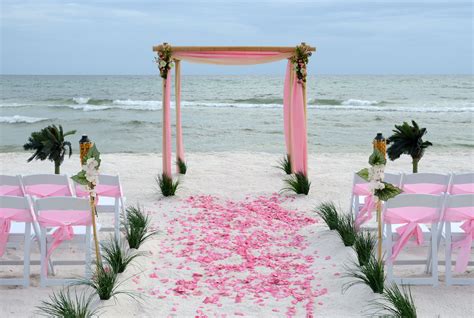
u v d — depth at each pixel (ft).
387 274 18.31
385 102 127.34
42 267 18.44
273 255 22.40
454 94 166.30
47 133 29.99
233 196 32.78
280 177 37.96
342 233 22.26
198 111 106.83
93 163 17.89
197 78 336.70
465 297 17.42
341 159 46.93
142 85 252.62
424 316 16.05
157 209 29.58
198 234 25.26
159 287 18.79
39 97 165.89
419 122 85.51
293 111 34.99
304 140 34.99
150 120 89.61
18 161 45.01
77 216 18.38
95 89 218.18
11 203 18.10
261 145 61.46
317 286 18.90
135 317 16.44
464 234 18.79
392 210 18.17
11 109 110.83
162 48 32.89
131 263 20.45
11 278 18.61
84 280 18.37
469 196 17.70
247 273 20.38
